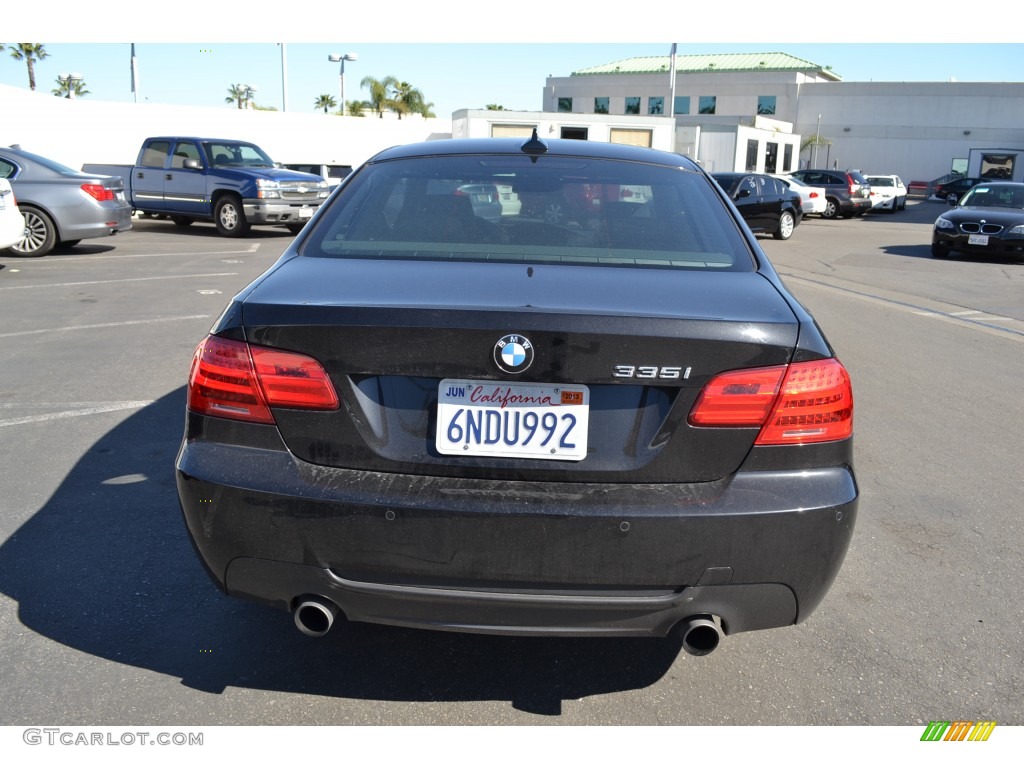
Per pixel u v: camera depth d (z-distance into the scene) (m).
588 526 2.05
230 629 2.81
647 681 2.59
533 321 2.05
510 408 2.10
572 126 38.16
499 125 37.78
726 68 71.00
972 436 5.01
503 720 2.39
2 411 4.98
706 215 2.86
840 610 3.03
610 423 2.11
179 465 2.23
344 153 28.72
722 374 2.09
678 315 2.10
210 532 2.19
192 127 24.70
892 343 7.68
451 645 2.75
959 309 9.85
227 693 2.48
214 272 11.02
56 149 21.84
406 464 2.12
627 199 2.90
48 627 2.78
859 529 3.70
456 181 2.97
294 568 2.16
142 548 3.33
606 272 2.44
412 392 2.13
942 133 59.06
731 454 2.11
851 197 30.27
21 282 9.85
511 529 2.06
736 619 2.18
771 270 2.62
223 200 16.27
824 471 2.17
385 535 2.09
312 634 2.24
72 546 3.33
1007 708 2.50
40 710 2.38
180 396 5.32
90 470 4.09
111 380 5.68
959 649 2.79
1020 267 14.55
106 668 2.58
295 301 2.18
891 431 5.07
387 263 2.49
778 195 19.92
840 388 2.18
